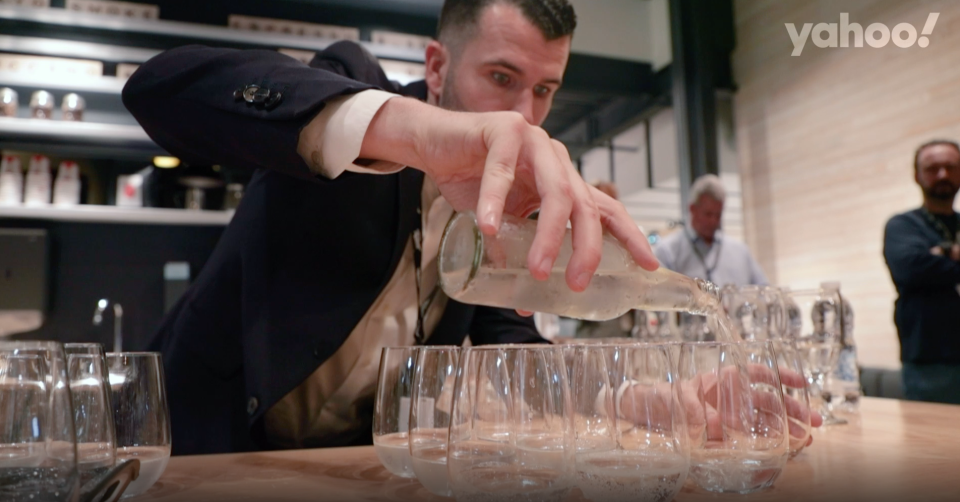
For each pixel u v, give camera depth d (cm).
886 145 362
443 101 136
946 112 330
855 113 382
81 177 293
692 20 433
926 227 291
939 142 292
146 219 278
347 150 80
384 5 315
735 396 67
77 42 272
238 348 126
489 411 60
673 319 190
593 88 423
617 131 462
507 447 59
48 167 278
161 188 285
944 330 279
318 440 124
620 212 76
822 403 113
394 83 132
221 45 289
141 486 65
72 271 293
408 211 117
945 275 276
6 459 46
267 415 117
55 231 291
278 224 117
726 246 351
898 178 356
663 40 439
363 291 117
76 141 269
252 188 125
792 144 425
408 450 74
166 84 92
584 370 64
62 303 291
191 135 94
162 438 68
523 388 60
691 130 428
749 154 462
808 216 415
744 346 68
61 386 49
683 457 60
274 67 89
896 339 360
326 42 293
